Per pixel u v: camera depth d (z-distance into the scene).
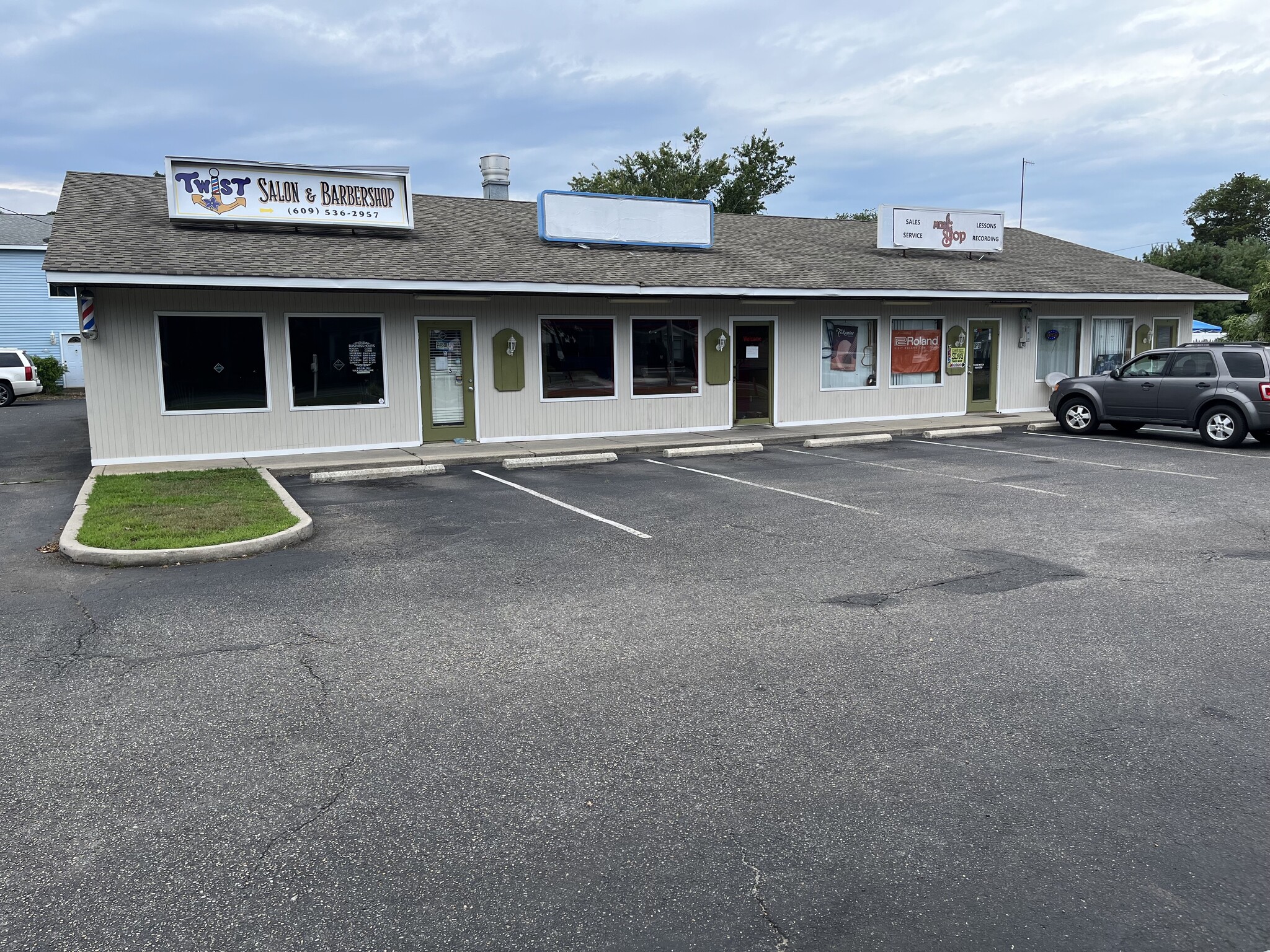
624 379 17.05
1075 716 4.71
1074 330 21.86
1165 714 4.73
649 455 15.23
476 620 6.33
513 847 3.54
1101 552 8.25
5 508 10.31
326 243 14.75
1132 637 5.93
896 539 8.86
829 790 3.97
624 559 8.12
